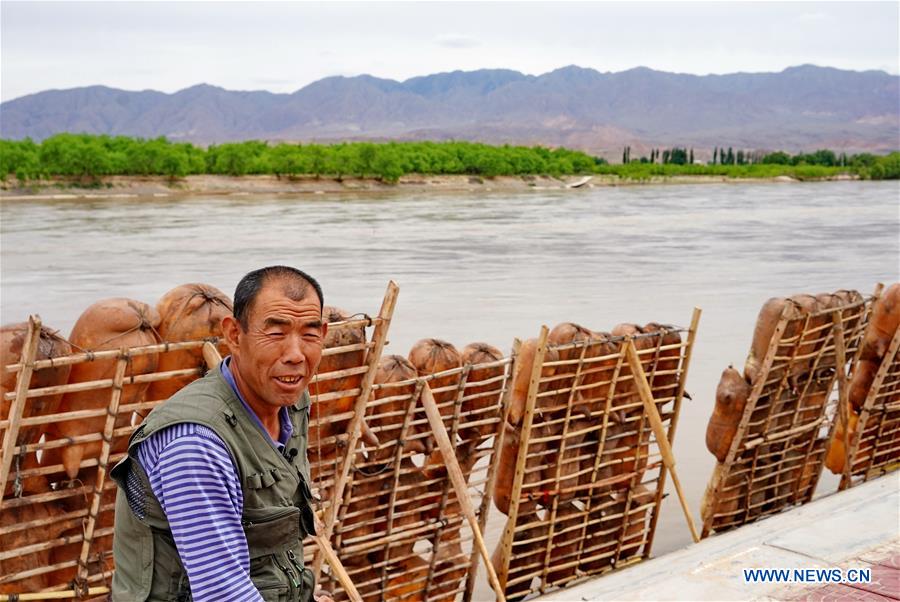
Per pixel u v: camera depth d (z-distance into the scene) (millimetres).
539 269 29266
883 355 8164
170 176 102875
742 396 7211
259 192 104062
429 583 6207
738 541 5961
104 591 4652
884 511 6148
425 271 28844
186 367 4594
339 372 5051
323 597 3146
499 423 6160
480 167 139125
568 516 6695
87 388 4301
